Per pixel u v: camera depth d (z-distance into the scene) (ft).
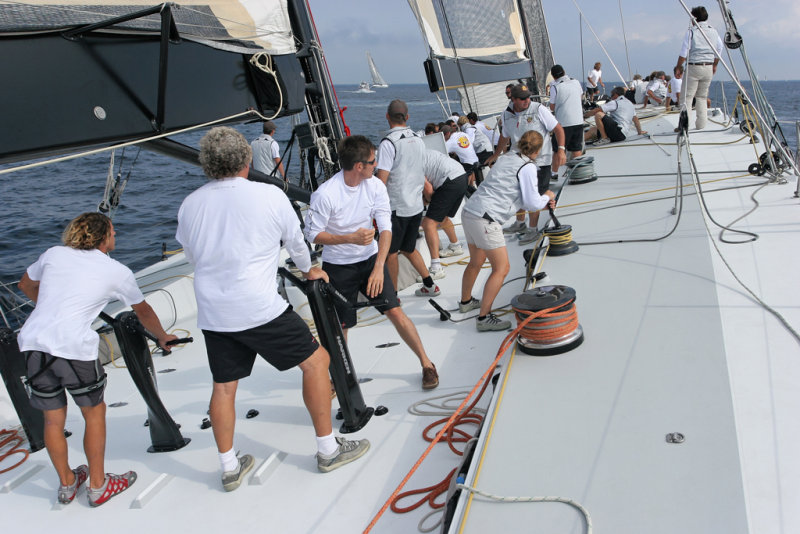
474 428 9.75
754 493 6.30
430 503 8.07
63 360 8.87
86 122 8.45
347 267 11.48
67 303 8.93
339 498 8.63
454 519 6.68
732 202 16.67
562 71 24.14
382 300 10.57
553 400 8.67
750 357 8.90
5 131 7.46
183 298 18.16
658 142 28.27
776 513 5.99
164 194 49.49
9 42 7.61
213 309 8.39
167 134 9.76
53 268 9.11
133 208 43.39
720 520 6.01
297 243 8.97
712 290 11.38
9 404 12.89
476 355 12.44
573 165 22.15
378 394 11.51
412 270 17.42
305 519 8.30
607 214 17.76
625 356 9.55
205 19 10.88
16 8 7.73
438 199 17.06
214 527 8.46
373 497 8.54
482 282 16.81
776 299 10.59
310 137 16.42
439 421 10.12
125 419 12.37
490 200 12.60
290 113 13.17
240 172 8.55
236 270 8.29
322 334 9.82
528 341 10.23
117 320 10.00
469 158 24.53
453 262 19.16
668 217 16.40
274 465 9.59
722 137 26.96
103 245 9.49
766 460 6.74
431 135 19.80
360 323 15.44
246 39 11.91
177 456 10.54
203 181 56.90
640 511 6.31
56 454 9.29
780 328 9.59
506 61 32.17
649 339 9.95
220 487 9.39
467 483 7.22
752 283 11.39
